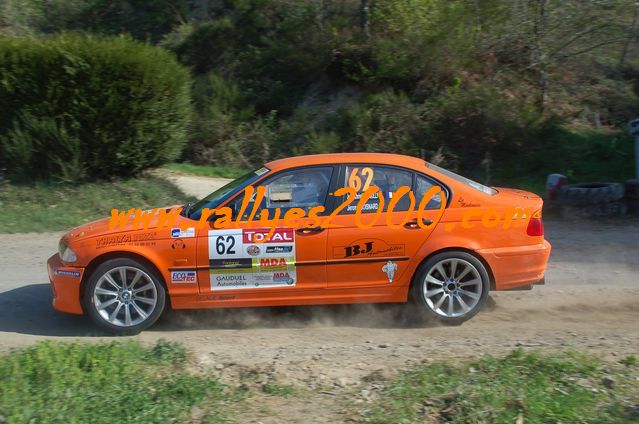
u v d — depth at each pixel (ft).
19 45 40.47
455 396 15.53
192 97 57.00
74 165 41.14
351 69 57.98
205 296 21.38
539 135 50.49
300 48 60.03
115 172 42.96
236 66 61.98
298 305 22.30
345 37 58.59
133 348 18.79
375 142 50.83
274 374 17.48
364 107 53.52
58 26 70.85
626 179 45.01
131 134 41.91
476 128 49.62
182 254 21.13
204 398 16.14
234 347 20.15
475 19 56.24
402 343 20.27
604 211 37.73
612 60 59.00
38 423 14.69
